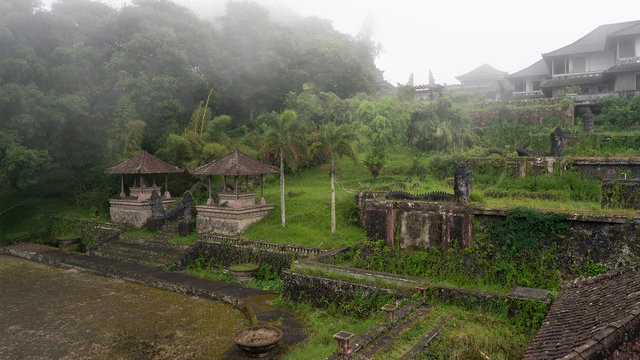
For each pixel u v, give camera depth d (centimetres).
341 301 1367
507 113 2995
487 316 1134
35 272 2103
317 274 1465
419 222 1539
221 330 1327
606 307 766
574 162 1956
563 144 2095
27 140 2580
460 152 2562
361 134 2884
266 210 2275
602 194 1417
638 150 2217
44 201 3195
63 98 2628
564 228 1283
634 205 1352
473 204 1449
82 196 3067
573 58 3762
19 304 1605
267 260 1812
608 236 1224
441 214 1487
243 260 1891
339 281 1386
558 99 2959
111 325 1384
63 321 1424
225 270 1883
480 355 945
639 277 853
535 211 1326
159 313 1489
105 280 1941
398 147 2955
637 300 711
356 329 1157
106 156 3012
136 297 1677
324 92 3578
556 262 1286
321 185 2727
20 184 2512
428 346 952
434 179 2359
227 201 2220
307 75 3703
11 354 1184
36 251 2461
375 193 2030
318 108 3241
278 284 1675
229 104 3934
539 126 2817
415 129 2938
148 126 3141
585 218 1248
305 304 1436
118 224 2586
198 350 1188
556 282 1260
